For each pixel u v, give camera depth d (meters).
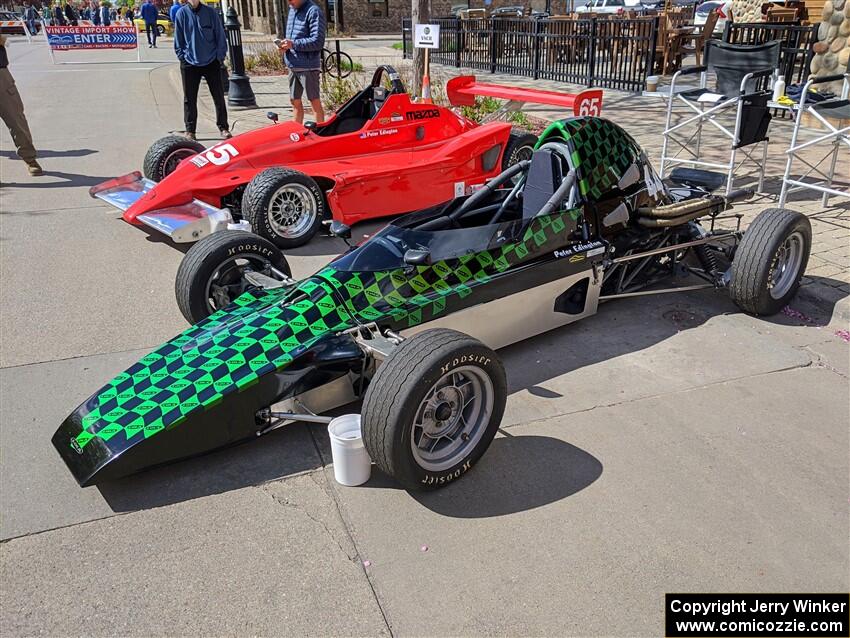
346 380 3.65
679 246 4.94
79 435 3.22
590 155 4.54
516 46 16.08
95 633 2.54
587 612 2.58
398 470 2.97
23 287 5.56
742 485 3.24
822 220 6.48
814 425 3.68
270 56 19.25
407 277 3.76
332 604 2.64
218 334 3.56
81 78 18.23
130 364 4.40
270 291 4.07
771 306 4.77
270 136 6.74
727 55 7.25
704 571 2.76
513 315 4.22
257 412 3.38
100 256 6.24
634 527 2.99
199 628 2.55
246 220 6.10
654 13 19.22
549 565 2.80
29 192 8.20
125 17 46.56
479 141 7.08
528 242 4.20
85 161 9.63
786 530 2.96
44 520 3.09
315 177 6.48
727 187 6.91
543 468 3.38
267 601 2.66
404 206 6.81
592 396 3.99
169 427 3.13
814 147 9.06
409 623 2.55
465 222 4.56
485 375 3.15
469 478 3.32
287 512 3.12
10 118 8.42
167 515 3.12
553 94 7.20
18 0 64.81
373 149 7.07
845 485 3.23
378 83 7.40
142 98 14.95
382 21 36.28
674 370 4.24
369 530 3.01
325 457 3.51
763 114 6.71
